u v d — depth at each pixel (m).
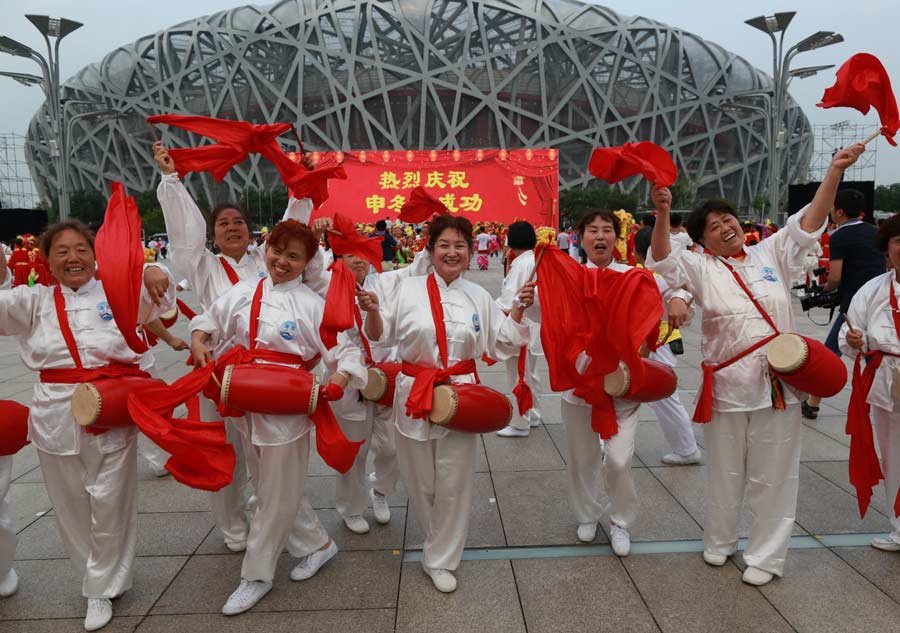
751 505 2.82
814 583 2.75
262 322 2.67
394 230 15.22
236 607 2.56
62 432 2.52
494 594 2.71
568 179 59.00
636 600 2.64
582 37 58.09
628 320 2.75
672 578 2.81
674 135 60.12
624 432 3.03
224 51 57.69
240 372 2.49
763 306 2.76
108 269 2.50
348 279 2.67
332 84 56.97
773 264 2.86
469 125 58.78
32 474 4.12
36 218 13.12
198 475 2.49
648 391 2.91
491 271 21.88
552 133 59.25
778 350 2.65
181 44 59.28
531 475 4.07
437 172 19.14
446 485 2.72
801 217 2.74
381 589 2.76
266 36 57.47
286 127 2.96
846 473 3.94
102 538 2.58
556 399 5.82
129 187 61.00
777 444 2.73
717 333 2.81
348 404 3.18
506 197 19.17
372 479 4.05
